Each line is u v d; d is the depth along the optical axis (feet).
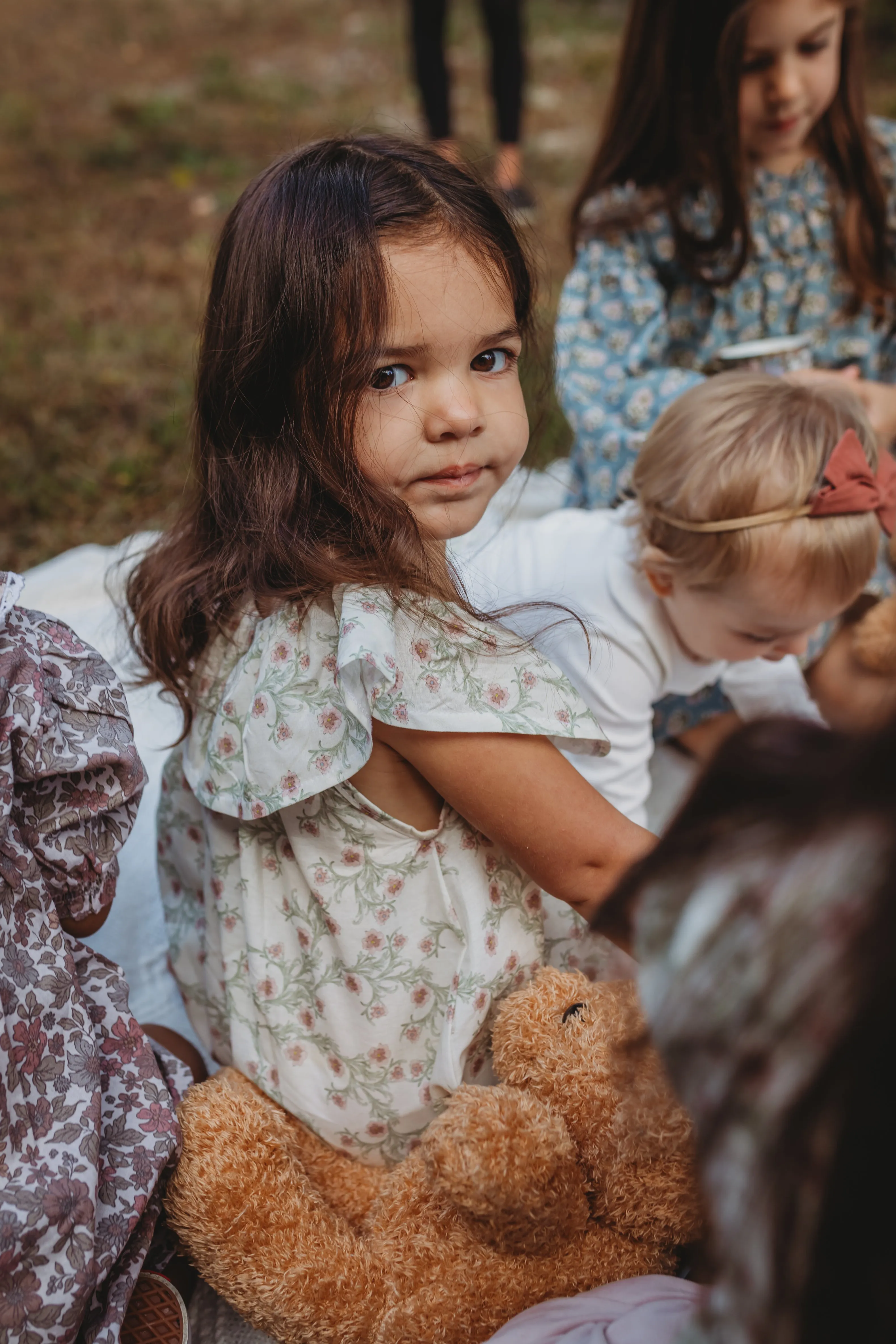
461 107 14.21
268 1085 3.50
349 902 3.30
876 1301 1.62
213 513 3.56
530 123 13.66
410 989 3.36
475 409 3.18
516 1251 3.05
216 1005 3.73
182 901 3.94
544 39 16.76
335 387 3.14
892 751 1.75
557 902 3.71
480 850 3.36
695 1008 1.85
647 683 4.41
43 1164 2.88
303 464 3.26
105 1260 2.91
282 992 3.46
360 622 2.98
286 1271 3.04
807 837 1.79
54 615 5.86
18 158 12.93
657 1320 2.49
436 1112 3.46
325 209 3.15
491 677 3.12
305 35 17.62
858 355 5.90
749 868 1.86
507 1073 3.26
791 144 5.58
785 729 1.99
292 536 3.21
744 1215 1.77
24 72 16.05
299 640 3.22
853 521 4.03
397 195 3.18
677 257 5.77
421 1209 3.17
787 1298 1.72
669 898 1.98
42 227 11.23
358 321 3.08
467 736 3.10
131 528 6.86
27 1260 2.77
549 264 5.32
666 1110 2.94
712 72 5.37
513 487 7.02
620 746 4.40
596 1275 3.06
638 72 5.56
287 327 3.17
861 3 5.47
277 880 3.45
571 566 4.53
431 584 3.21
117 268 10.36
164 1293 3.11
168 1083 3.35
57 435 7.70
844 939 1.68
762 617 4.19
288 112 14.37
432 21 10.75
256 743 3.23
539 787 3.14
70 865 3.17
